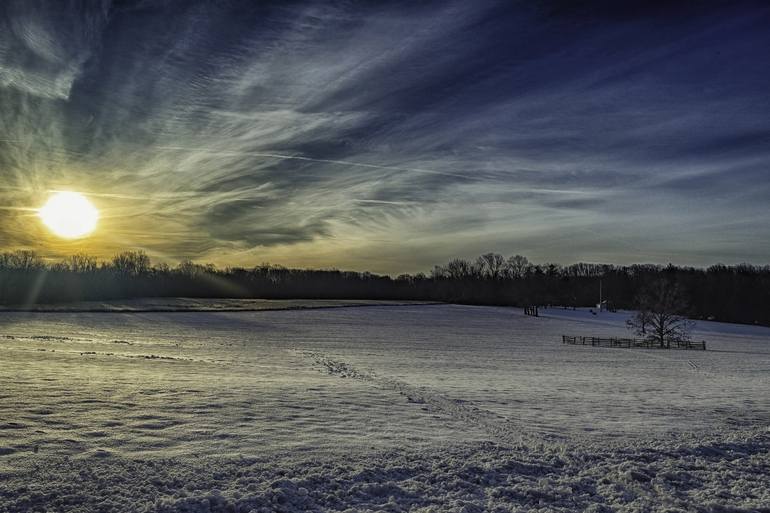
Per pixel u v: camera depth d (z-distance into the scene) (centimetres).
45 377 2052
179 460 1117
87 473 1018
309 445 1273
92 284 12569
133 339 5088
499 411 1834
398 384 2445
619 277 16675
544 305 14925
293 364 3353
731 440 1537
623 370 3697
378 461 1185
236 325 7256
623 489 1120
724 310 12812
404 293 18150
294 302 12988
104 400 1639
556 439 1469
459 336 6819
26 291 11294
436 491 1056
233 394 1850
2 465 1025
